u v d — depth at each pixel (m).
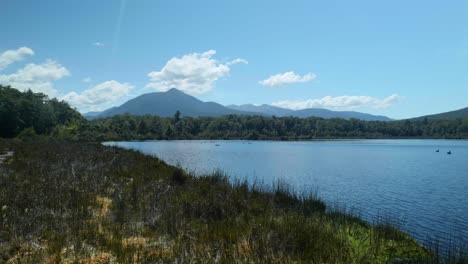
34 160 16.75
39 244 5.49
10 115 73.75
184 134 148.38
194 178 14.07
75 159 17.64
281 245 5.62
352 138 165.62
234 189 11.38
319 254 5.55
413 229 11.80
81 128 99.00
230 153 56.25
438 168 34.16
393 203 16.52
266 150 67.88
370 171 30.89
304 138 155.00
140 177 13.55
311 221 7.52
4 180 10.12
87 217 7.20
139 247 5.51
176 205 8.38
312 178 25.50
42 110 87.19
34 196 8.09
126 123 136.00
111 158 19.95
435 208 15.41
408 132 167.38
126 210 7.77
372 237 7.24
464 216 13.78
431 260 5.96
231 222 7.25
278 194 12.53
